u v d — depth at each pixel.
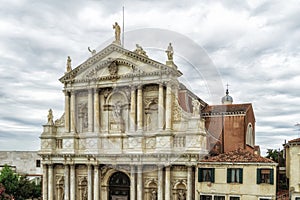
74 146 52.62
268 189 42.53
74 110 53.31
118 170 50.75
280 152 66.62
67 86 53.91
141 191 48.09
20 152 81.00
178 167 47.59
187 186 46.25
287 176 50.12
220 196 44.56
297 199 43.12
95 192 50.94
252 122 57.97
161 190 47.31
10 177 63.84
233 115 52.97
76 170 53.44
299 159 43.72
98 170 51.06
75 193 52.84
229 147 52.50
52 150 54.00
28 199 65.44
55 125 55.00
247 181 43.50
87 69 51.81
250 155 45.16
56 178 54.81
